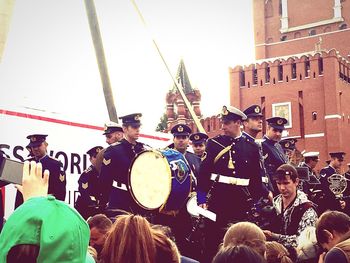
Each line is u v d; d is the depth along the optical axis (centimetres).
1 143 920
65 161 1027
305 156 1300
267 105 4744
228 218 673
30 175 216
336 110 4491
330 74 4541
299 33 6475
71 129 1048
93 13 1450
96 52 1455
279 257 398
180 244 712
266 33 6644
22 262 166
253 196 694
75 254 172
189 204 705
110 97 1428
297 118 4609
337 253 370
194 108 4109
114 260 271
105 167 727
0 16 988
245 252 244
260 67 4800
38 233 169
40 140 837
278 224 610
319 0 6353
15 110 952
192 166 894
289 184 600
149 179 679
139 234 274
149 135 1352
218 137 702
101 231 472
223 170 683
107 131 938
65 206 180
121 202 722
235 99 4847
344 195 1212
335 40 6216
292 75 4709
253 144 710
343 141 4619
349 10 6206
